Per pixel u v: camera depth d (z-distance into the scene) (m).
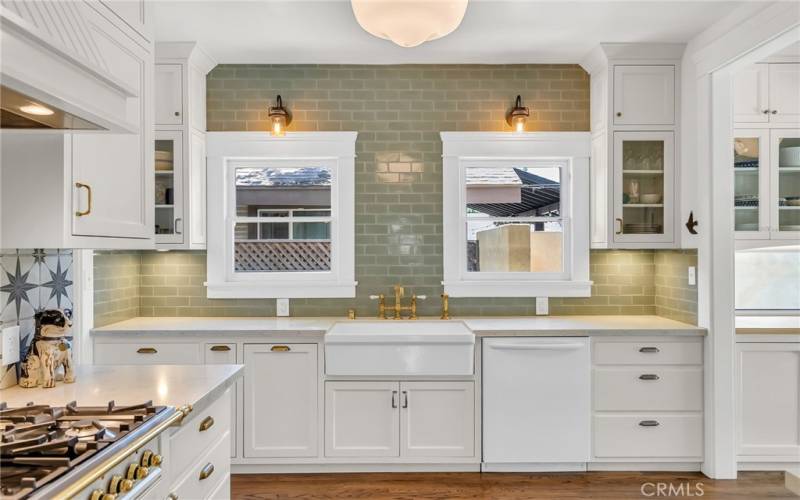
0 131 1.46
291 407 2.99
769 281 3.65
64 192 1.51
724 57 2.80
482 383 2.99
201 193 3.38
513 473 3.02
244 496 2.77
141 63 1.88
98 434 1.24
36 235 1.51
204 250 3.52
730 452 2.94
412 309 3.43
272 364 2.98
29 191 1.51
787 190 3.40
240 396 2.98
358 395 2.98
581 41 3.16
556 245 3.62
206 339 2.98
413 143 3.53
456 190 3.52
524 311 3.56
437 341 2.91
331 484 2.90
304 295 3.51
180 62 3.14
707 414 2.98
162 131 3.15
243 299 3.52
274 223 3.58
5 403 1.47
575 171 3.52
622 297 3.60
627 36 3.08
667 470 3.05
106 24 1.62
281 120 3.41
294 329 2.98
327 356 2.93
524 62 3.49
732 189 2.97
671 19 2.86
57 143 1.51
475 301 3.56
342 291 3.52
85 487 1.10
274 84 3.50
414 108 3.53
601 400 2.99
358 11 1.94
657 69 3.24
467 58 3.43
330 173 3.59
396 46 3.21
